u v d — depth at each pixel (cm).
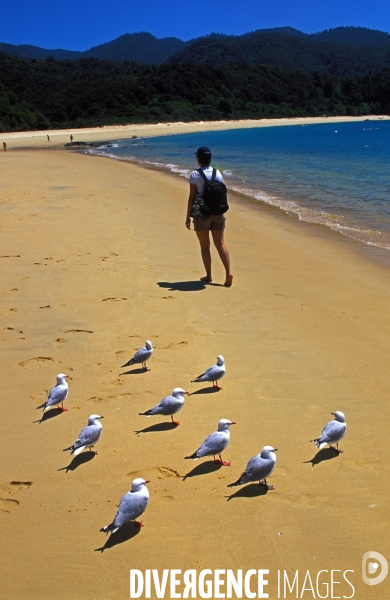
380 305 810
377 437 469
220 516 379
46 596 319
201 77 13500
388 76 16488
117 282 873
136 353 570
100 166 3197
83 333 675
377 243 1210
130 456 445
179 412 507
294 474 423
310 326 714
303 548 352
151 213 1480
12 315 730
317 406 517
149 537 362
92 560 344
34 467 431
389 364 605
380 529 366
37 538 361
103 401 525
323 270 1000
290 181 2305
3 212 1468
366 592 321
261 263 1034
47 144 6750
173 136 8569
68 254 1037
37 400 527
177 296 813
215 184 827
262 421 493
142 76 13000
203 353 625
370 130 9600
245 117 12812
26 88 12581
